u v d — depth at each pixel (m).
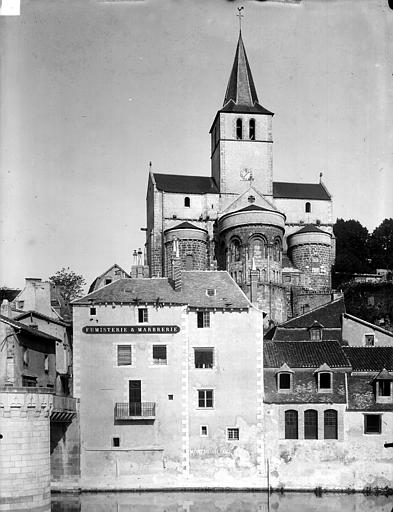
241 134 103.44
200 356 50.94
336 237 99.88
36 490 40.16
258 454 49.50
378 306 82.88
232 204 96.94
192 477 49.31
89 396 50.16
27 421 39.91
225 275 54.31
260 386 50.34
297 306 88.94
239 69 106.50
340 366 51.22
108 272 70.38
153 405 49.97
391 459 48.78
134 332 50.91
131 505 44.41
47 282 63.62
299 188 105.88
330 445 49.19
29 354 48.62
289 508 43.56
